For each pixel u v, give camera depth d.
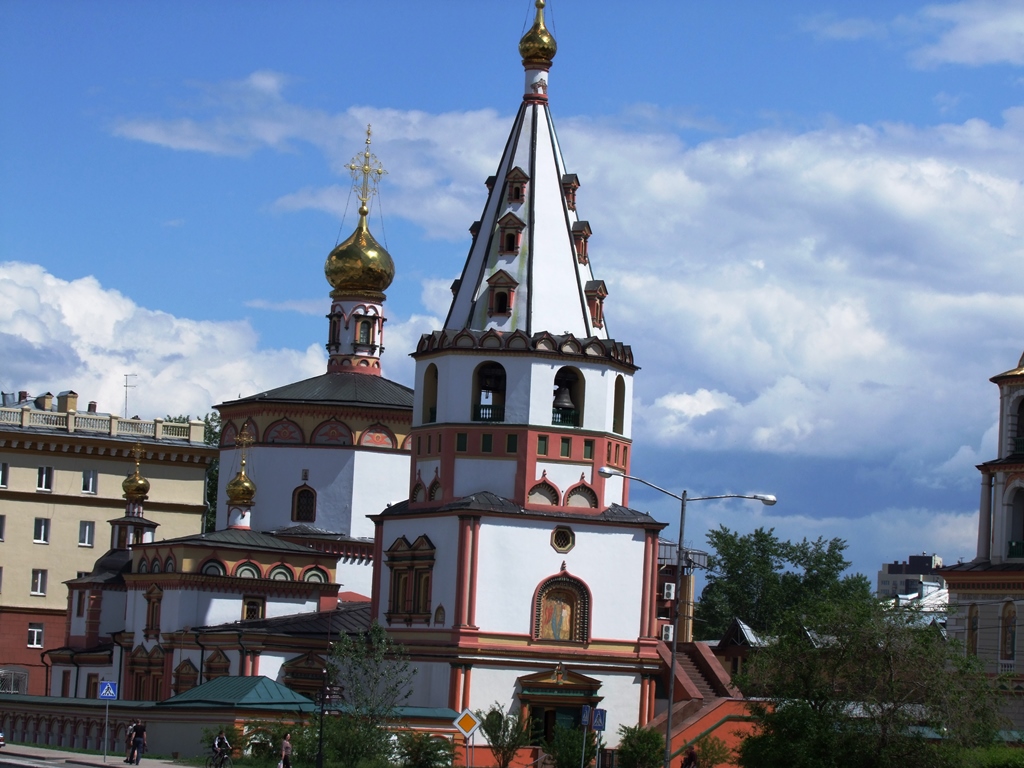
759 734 76.56
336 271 111.69
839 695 69.38
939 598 144.75
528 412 87.81
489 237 91.19
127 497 116.38
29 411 127.06
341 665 90.06
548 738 86.56
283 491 106.94
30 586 125.38
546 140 92.81
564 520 87.69
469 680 85.12
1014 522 96.75
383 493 107.25
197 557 97.88
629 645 88.44
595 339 89.31
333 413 107.06
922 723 68.94
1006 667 93.44
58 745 91.31
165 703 84.19
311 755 76.12
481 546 86.38
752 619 141.25
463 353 88.56
